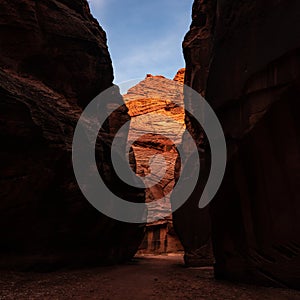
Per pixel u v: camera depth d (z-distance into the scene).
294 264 8.48
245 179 9.85
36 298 7.68
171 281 10.77
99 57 20.09
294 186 8.55
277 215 8.86
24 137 11.27
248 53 9.87
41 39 16.58
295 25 8.51
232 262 10.26
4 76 12.56
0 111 10.77
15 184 11.02
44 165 11.88
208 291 8.73
